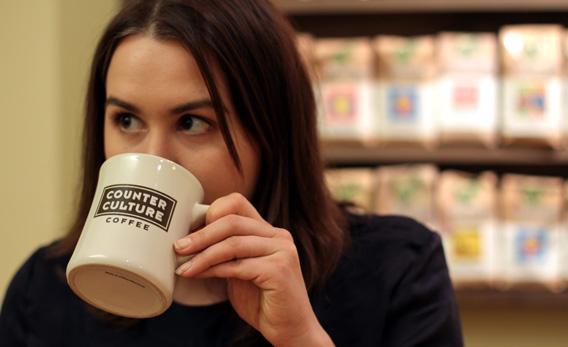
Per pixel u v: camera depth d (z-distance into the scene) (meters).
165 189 0.64
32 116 1.94
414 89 1.93
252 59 0.77
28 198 1.96
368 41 2.20
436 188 2.00
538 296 2.00
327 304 0.91
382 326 0.91
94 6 1.92
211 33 0.72
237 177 0.76
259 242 0.67
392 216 1.04
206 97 0.70
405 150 1.96
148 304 0.66
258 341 0.87
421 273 0.95
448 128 1.92
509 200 1.99
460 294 2.01
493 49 1.92
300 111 0.87
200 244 0.64
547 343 2.37
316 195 0.92
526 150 1.95
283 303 0.68
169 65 0.69
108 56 0.78
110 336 0.92
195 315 0.87
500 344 2.38
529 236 1.98
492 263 1.98
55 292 0.99
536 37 1.91
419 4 1.94
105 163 0.67
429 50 1.93
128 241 0.61
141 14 0.72
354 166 2.26
